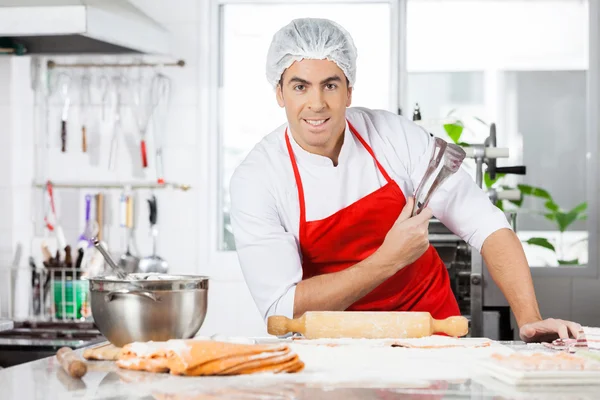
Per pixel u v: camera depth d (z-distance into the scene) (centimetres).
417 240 174
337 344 146
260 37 348
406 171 203
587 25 350
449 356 133
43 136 338
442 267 211
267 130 349
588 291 336
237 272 335
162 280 140
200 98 337
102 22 260
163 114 338
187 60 338
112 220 337
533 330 155
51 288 303
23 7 251
